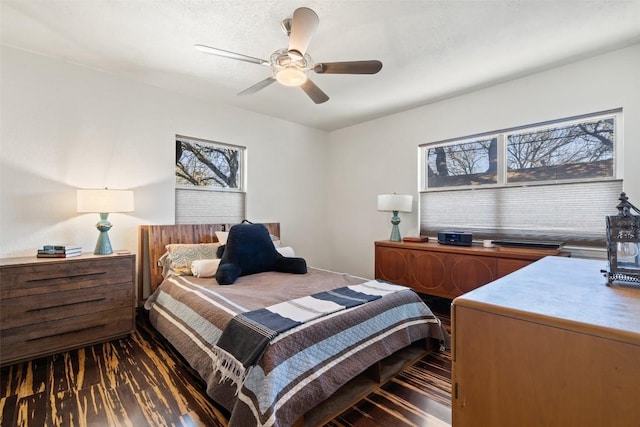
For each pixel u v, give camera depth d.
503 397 0.74
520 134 3.12
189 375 1.99
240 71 2.88
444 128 3.61
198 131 3.55
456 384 0.82
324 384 1.57
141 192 3.14
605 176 2.63
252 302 2.02
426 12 2.01
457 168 3.60
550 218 2.93
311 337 1.63
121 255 2.58
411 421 1.59
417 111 3.87
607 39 2.34
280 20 2.11
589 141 2.72
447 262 3.12
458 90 3.31
